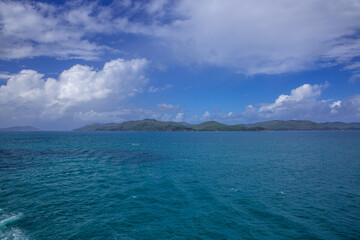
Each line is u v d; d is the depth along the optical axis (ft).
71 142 396.57
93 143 372.17
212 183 101.14
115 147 295.28
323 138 550.77
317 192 88.17
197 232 54.29
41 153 217.15
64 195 81.82
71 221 59.52
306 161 169.99
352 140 454.40
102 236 51.78
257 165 151.53
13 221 58.85
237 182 103.40
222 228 56.54
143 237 51.57
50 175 115.44
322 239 51.75
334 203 75.82
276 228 57.00
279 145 332.39
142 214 64.80
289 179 109.70
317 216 64.80
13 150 245.24
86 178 109.40
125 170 131.44
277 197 81.66
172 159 180.45
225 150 257.14
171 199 78.48
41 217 61.72
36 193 83.71
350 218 63.67
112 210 67.72
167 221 60.34
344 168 140.36
